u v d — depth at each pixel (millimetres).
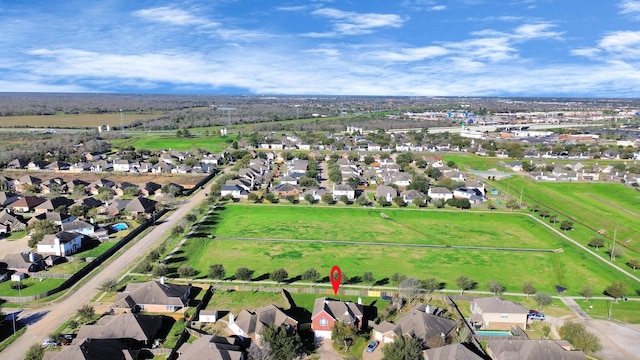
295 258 112125
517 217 152500
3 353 69875
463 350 66562
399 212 156375
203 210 152750
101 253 111375
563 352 69250
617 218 152125
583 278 103875
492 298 84625
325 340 75812
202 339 70312
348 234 132250
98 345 67188
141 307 84312
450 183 189250
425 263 110625
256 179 197750
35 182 186250
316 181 196125
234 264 107312
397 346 66812
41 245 108562
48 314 82500
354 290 92812
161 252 111188
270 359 65625
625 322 84000
